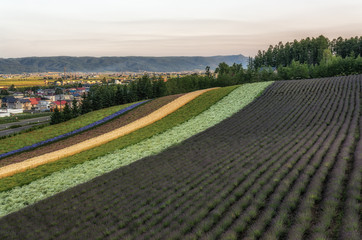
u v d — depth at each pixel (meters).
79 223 18.44
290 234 11.13
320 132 30.20
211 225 13.71
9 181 34.66
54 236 17.03
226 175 21.33
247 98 69.62
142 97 123.81
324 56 166.75
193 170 25.67
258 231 11.96
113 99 109.81
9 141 63.66
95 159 40.53
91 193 24.94
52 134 67.31
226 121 51.22
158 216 16.38
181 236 13.00
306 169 18.20
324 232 10.89
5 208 26.58
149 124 61.69
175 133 50.19
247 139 35.25
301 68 128.62
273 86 78.50
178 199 18.53
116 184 26.58
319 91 62.50
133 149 43.31
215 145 35.34
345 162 18.27
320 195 14.48
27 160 45.44
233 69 184.25
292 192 15.09
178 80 141.00
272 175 19.02
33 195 28.91
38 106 199.62
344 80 71.62
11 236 18.34
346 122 33.75
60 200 24.77
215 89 91.75
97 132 62.56
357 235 10.12
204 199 17.23
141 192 22.39
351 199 12.99
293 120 41.69
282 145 27.89
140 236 14.05
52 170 37.47
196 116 62.16
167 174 26.38
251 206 14.58
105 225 17.03
